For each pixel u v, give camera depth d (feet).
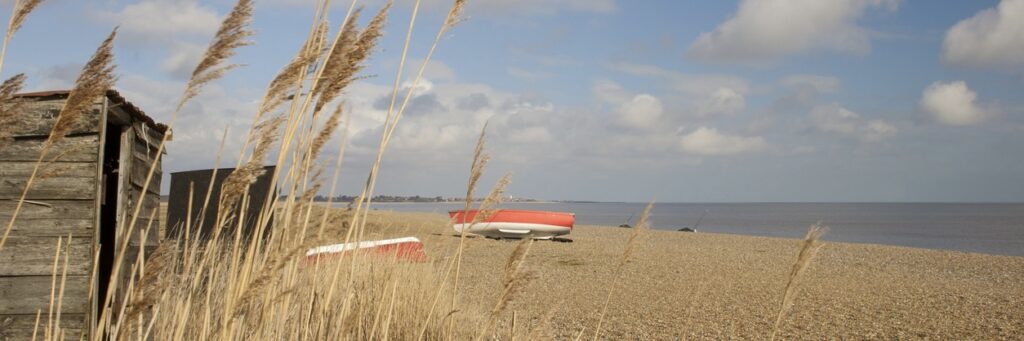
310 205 9.88
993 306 42.37
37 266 15.65
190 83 8.24
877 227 273.33
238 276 9.37
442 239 22.09
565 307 40.24
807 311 40.11
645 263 67.41
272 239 9.43
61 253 15.71
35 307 15.58
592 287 49.52
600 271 60.03
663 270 61.72
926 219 381.40
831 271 64.44
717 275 58.29
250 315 10.60
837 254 86.53
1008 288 53.36
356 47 9.11
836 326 35.76
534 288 48.57
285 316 10.98
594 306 41.01
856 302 43.57
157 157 8.63
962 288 52.54
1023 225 288.51
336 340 12.82
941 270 70.38
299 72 8.91
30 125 15.71
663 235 125.49
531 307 39.29
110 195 20.59
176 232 31.12
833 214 511.40
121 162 17.31
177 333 9.77
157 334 11.59
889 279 58.70
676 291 47.96
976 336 33.42
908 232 229.25
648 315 38.32
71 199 15.87
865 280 56.85
